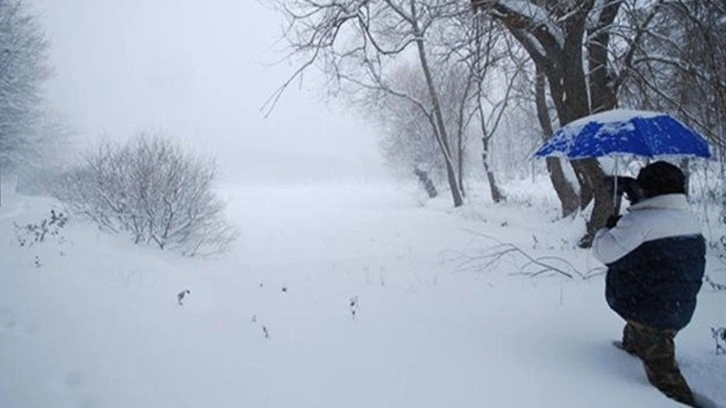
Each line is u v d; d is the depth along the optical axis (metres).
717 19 7.86
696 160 8.96
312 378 3.24
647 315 3.08
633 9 9.59
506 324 4.36
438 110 22.56
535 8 7.48
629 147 3.16
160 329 4.16
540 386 3.12
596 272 6.48
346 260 8.23
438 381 3.20
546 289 5.61
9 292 5.10
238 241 16.25
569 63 8.08
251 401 2.93
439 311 4.77
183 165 11.49
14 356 3.57
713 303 4.91
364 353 3.67
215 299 5.25
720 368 3.40
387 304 5.04
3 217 12.27
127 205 10.63
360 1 7.68
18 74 25.34
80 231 10.17
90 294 5.04
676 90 9.55
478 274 6.61
